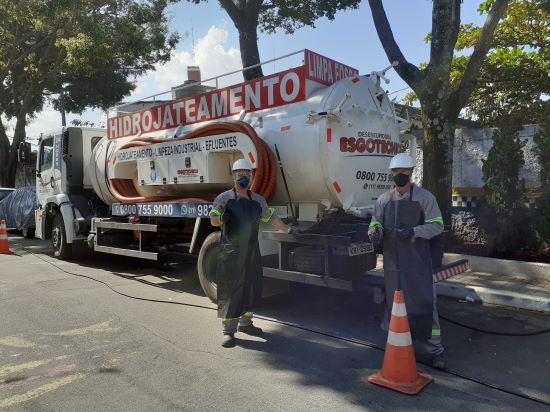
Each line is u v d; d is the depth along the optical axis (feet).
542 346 15.33
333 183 18.39
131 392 12.11
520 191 25.84
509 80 30.89
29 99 73.77
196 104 23.12
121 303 20.79
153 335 16.49
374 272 17.06
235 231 15.44
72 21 49.80
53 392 12.14
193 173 21.67
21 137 75.72
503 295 19.80
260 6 41.93
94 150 29.63
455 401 11.62
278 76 19.77
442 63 25.72
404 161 13.55
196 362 14.07
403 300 12.42
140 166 24.90
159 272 28.35
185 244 24.82
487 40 24.71
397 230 13.44
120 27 48.73
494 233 26.04
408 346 12.34
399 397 11.81
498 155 25.71
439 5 25.63
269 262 18.71
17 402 11.60
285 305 20.39
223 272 15.43
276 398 11.75
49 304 20.59
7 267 30.19
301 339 16.07
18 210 47.09
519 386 12.46
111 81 81.82
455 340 15.98
